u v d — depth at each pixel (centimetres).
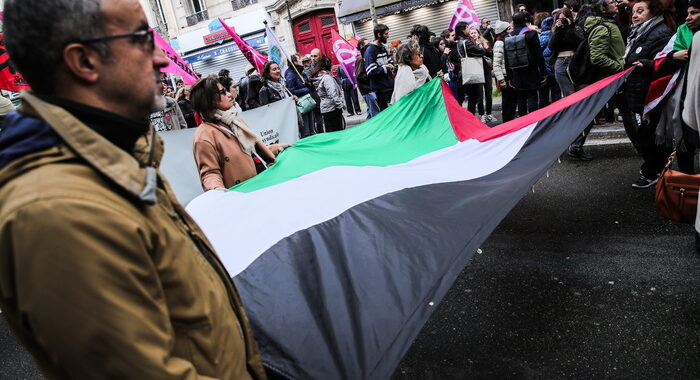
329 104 800
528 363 259
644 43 441
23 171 84
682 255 331
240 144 326
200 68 2223
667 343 255
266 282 199
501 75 697
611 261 340
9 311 91
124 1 98
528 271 348
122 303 82
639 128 437
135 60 99
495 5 1515
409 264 195
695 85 303
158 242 94
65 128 88
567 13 583
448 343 286
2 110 480
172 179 491
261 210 265
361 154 377
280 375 153
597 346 262
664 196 319
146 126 107
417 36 761
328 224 237
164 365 86
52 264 77
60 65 92
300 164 334
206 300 102
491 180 297
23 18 89
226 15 2130
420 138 414
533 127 371
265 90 698
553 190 490
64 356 81
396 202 255
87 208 81
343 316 172
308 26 1998
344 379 148
